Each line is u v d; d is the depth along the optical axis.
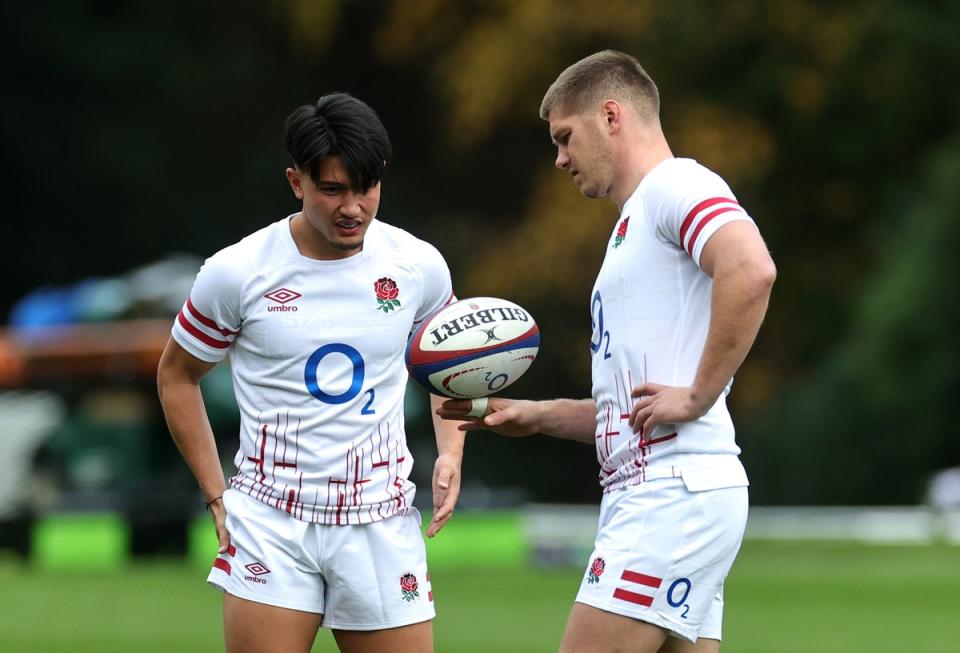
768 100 97.00
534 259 96.25
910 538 64.50
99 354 63.28
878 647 35.09
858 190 99.19
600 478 19.83
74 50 106.69
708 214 18.34
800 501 81.88
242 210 112.62
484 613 40.88
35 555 57.19
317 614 19.53
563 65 98.44
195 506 58.31
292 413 19.33
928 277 80.00
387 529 19.56
